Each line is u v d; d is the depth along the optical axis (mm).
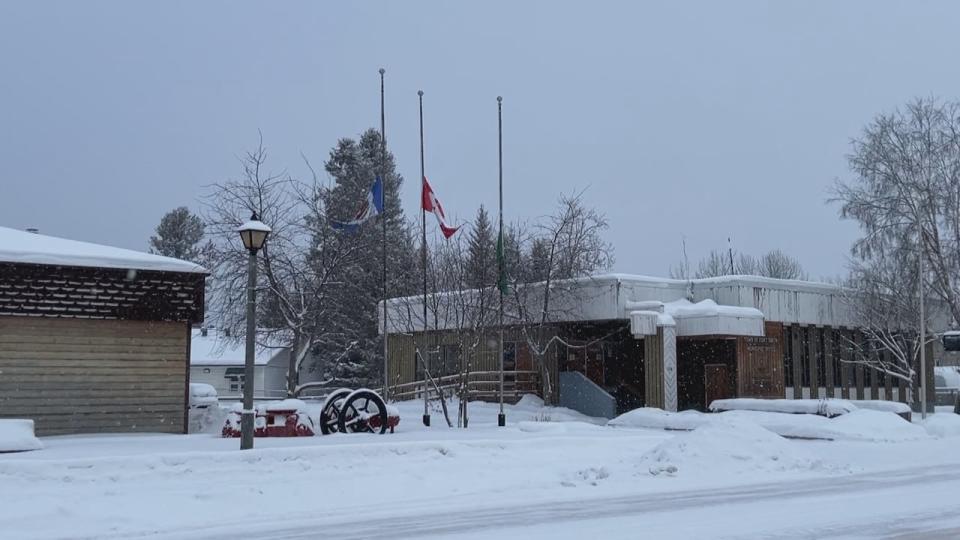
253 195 33375
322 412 21250
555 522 11102
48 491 12555
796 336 36312
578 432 21516
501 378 26094
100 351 20703
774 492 14000
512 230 37969
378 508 12883
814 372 36719
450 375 34344
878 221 39844
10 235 22562
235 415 19844
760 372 33781
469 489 14680
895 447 21656
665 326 31531
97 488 12859
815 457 17609
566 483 15227
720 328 31266
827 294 37281
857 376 38875
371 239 36812
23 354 19875
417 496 14047
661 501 13078
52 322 20234
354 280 38469
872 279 38969
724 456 16922
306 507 13023
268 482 13906
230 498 12992
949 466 18297
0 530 11086
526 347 35688
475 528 10742
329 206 35625
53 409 20047
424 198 28719
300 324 33844
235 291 33125
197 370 59688
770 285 34750
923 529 10234
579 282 33812
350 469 14891
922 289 31266
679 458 16828
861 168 40531
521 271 35656
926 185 38938
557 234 35188
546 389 33969
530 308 34500
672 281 34844
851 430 23719
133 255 21828
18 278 19828
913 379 37969
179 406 21438
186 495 12812
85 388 20422
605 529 10414
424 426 24812
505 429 22625
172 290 21438
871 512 11617
